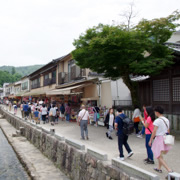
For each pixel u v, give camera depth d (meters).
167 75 12.15
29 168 7.40
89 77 18.09
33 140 11.93
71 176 6.38
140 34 9.63
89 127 13.46
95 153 5.21
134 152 7.04
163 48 10.11
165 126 4.81
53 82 26.83
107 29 10.14
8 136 14.79
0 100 75.69
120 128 6.19
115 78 13.09
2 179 6.78
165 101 12.32
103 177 4.61
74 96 18.84
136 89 11.93
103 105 14.45
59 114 19.84
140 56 10.16
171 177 3.48
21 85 51.47
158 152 4.75
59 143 7.65
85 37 10.94
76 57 11.18
